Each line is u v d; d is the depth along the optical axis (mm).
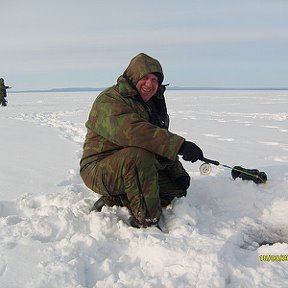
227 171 4199
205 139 7047
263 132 8094
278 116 11938
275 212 2912
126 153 2498
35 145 6539
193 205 3031
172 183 2973
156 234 2426
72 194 3219
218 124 9820
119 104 2566
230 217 2875
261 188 3299
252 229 2717
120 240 2391
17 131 8641
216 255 2029
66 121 11117
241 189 3238
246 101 24531
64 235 2479
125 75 2707
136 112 2633
